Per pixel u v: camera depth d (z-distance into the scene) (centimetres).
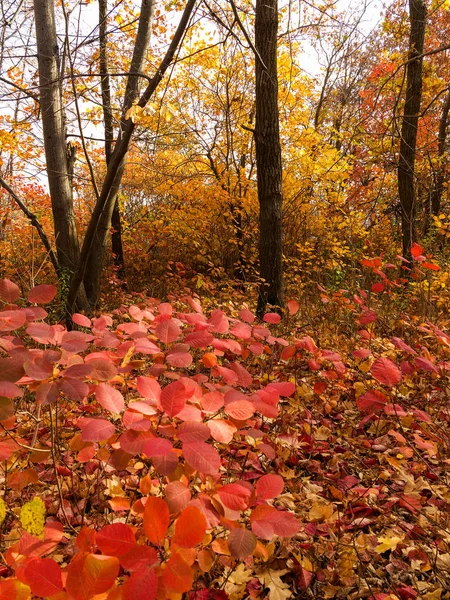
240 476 223
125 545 100
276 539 191
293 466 260
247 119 1064
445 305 562
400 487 236
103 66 655
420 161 1155
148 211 1307
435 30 1288
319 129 1502
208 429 118
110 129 759
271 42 571
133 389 282
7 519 193
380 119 1123
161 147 805
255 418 282
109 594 98
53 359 137
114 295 823
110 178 491
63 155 632
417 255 346
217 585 169
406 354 363
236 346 193
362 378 337
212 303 605
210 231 1112
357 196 1216
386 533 198
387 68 1118
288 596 167
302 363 378
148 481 138
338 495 220
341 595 169
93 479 228
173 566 97
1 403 118
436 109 1404
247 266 1016
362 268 847
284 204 1105
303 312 572
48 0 572
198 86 1027
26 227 1057
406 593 166
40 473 234
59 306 563
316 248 1087
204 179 1134
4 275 706
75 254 653
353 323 480
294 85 1027
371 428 292
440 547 187
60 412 240
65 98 625
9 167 1016
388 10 811
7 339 150
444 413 295
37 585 91
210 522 119
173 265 1155
